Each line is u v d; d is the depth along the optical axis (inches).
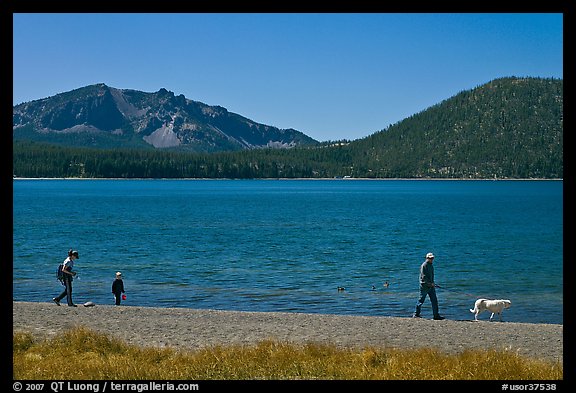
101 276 1456.7
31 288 1279.5
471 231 2824.8
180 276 1464.1
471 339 727.7
